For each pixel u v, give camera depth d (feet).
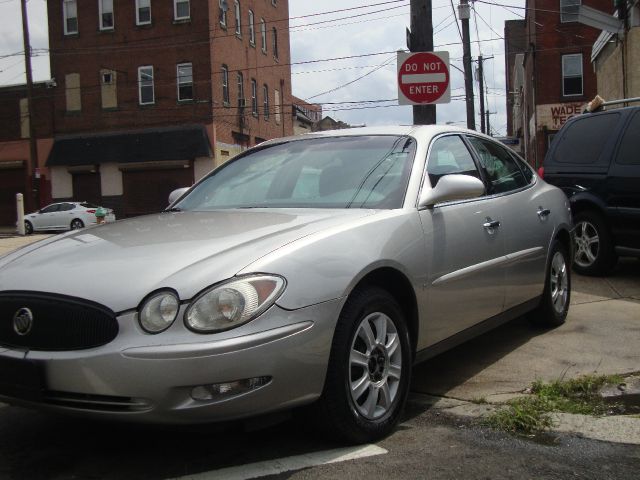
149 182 101.35
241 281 9.00
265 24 122.72
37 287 9.52
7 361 9.41
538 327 18.02
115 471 9.86
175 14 99.35
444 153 14.15
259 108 118.73
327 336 9.61
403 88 30.09
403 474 9.47
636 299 20.89
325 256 9.93
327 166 13.53
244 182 14.25
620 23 41.22
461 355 15.92
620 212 22.84
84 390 8.83
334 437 10.30
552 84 97.14
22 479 9.66
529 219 16.24
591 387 12.78
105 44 102.63
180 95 100.07
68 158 103.71
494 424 11.31
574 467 9.67
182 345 8.55
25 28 96.89
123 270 9.43
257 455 10.25
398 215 11.65
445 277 12.42
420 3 31.94
